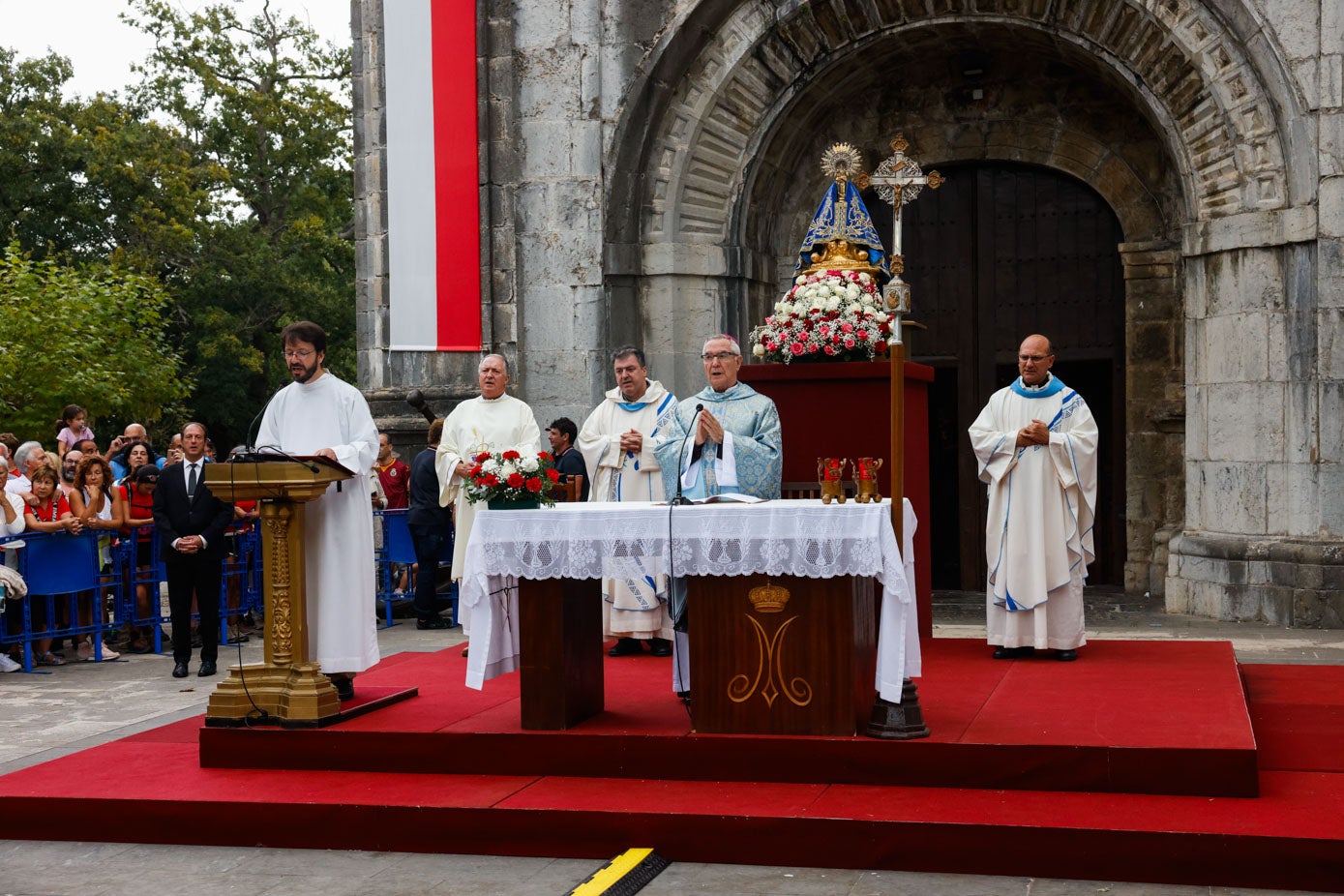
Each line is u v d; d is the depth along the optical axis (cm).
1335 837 505
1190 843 516
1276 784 589
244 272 3569
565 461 1134
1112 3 1231
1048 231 1449
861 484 629
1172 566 1245
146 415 2542
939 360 1481
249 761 664
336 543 713
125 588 1170
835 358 860
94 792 625
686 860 564
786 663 619
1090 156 1412
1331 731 700
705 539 617
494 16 1374
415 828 588
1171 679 744
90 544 1091
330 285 3894
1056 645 822
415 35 1369
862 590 635
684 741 618
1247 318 1187
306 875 561
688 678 703
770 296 1484
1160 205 1390
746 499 661
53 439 2259
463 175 1374
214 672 1027
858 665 619
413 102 1370
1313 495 1148
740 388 723
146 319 2502
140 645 1167
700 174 1370
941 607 1354
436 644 1141
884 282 932
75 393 2242
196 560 1014
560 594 644
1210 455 1220
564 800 588
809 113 1409
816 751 605
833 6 1307
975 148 1447
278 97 3769
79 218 3503
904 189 636
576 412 1366
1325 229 1136
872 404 840
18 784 645
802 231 1488
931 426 1498
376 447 733
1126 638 1080
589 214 1361
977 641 912
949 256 1477
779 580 619
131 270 2997
